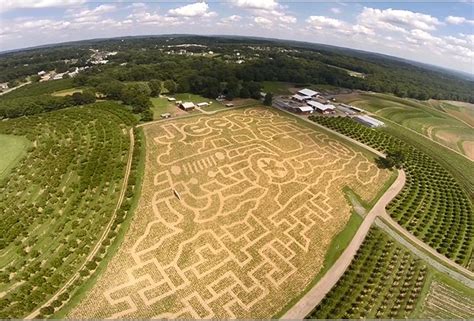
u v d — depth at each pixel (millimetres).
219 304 65312
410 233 90312
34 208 88625
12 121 141875
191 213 89250
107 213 86812
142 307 63625
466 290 72500
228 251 77938
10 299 64188
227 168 111312
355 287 70250
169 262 73812
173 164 111188
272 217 90250
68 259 73562
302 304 66375
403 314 65250
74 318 60906
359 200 102250
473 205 108000
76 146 119188
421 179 118188
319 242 83188
